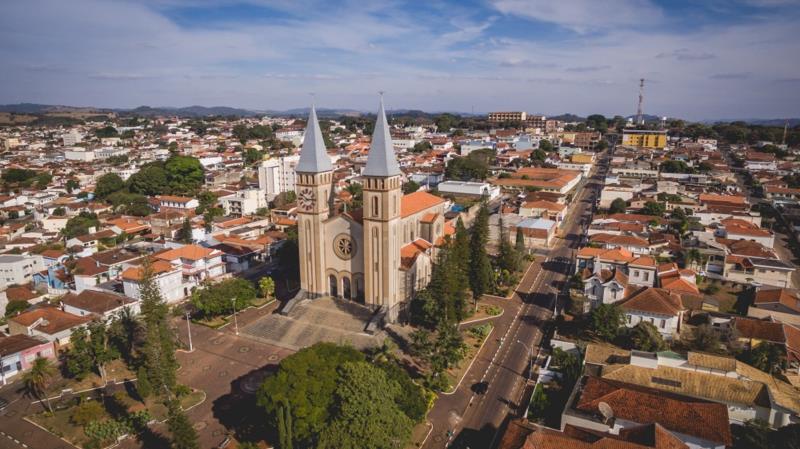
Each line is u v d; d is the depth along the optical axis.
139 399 82.75
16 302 114.94
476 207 187.88
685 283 111.31
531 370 89.25
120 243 165.25
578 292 120.94
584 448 58.25
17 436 74.31
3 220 194.75
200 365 92.81
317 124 109.56
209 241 150.62
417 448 70.56
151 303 82.25
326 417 65.69
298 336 101.75
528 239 165.25
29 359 92.44
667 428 62.94
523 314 113.12
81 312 106.69
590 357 86.12
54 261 140.12
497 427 75.00
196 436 62.41
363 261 108.31
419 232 127.12
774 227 176.62
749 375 77.38
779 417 67.56
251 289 114.75
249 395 83.25
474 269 115.25
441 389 83.44
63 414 79.38
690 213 184.50
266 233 165.12
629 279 119.12
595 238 149.88
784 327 92.81
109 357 89.25
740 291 120.94
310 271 113.31
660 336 91.31
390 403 65.50
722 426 62.16
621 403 67.75
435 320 102.44
